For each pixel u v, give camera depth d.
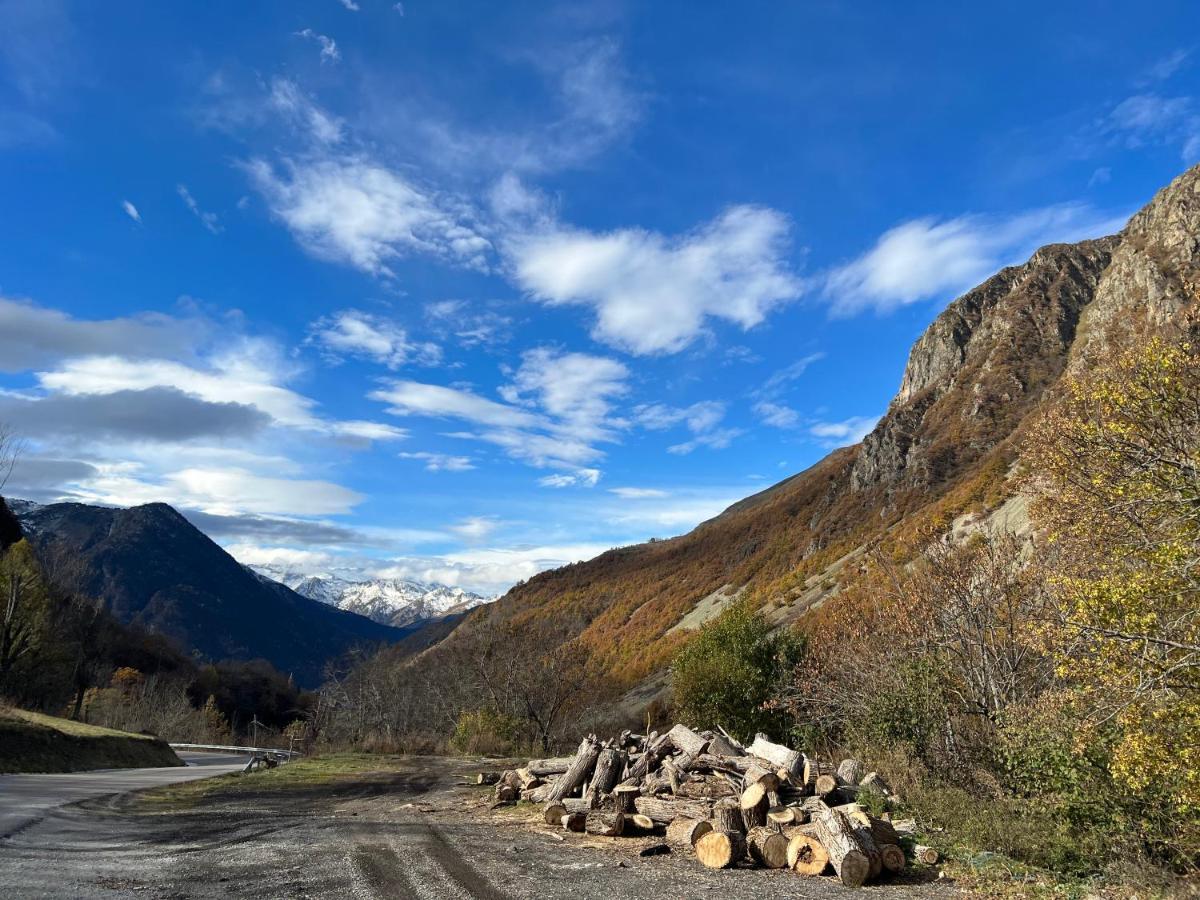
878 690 14.72
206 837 10.61
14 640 47.31
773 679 26.11
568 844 10.19
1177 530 9.90
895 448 178.12
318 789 19.06
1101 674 8.47
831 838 8.14
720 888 7.58
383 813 13.80
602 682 51.03
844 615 18.02
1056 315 189.25
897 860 8.11
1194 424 10.75
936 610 14.75
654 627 162.75
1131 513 10.89
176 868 8.20
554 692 40.62
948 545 15.37
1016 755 10.45
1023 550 15.27
